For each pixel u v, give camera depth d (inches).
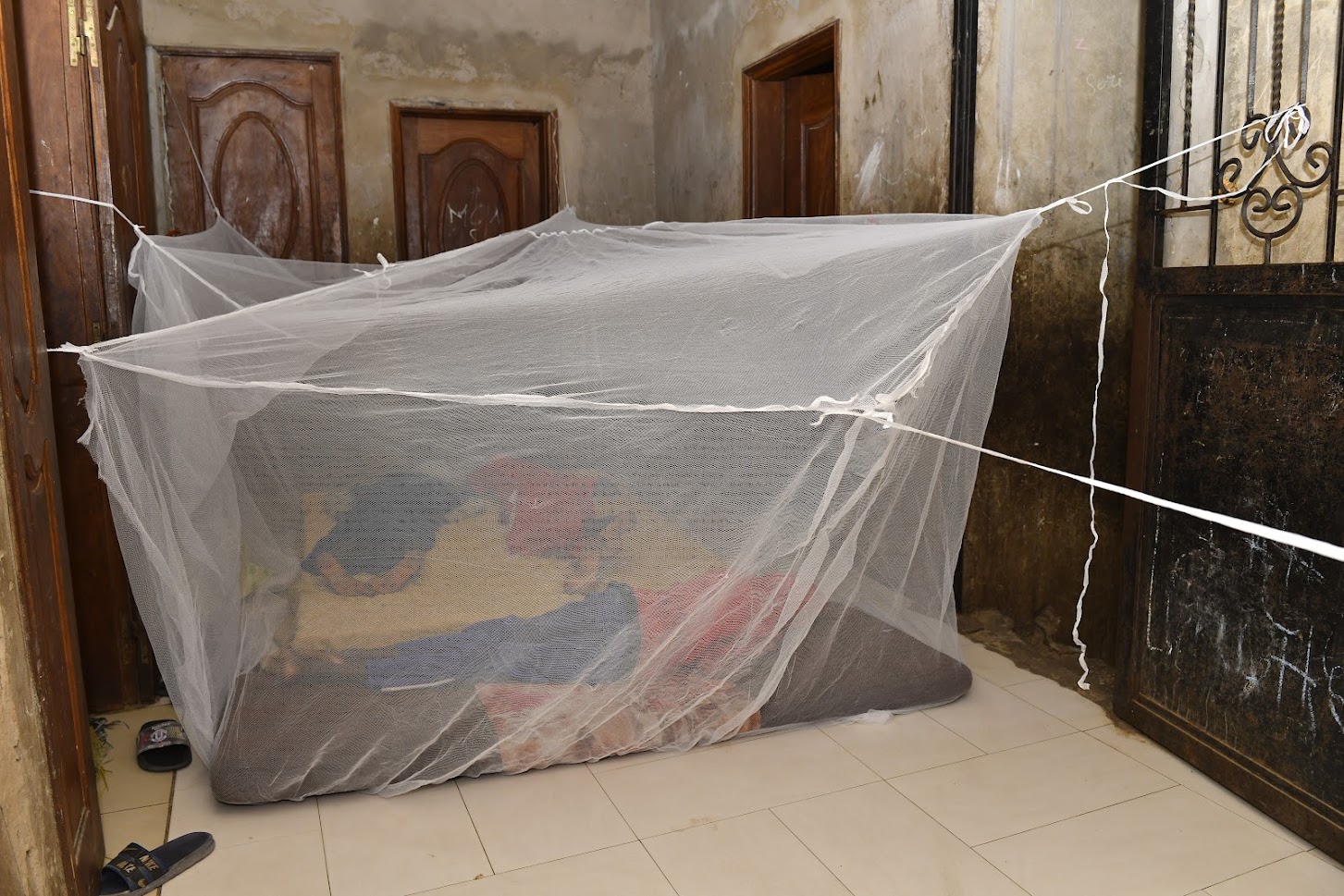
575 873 69.7
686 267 76.7
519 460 76.0
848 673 91.4
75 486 93.0
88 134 88.6
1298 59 72.9
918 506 85.7
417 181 176.7
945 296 72.8
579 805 78.1
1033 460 112.2
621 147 184.9
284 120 165.5
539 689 80.0
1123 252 108.7
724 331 75.2
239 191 164.9
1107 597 108.9
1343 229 70.2
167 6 156.6
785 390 75.3
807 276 74.8
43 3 85.9
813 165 143.9
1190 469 82.1
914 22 108.2
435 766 79.7
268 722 77.4
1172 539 84.5
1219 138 76.4
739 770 83.4
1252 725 77.4
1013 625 115.7
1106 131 106.3
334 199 168.7
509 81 176.4
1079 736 89.5
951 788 80.7
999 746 87.5
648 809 77.6
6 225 58.2
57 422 91.3
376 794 79.8
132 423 71.6
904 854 71.8
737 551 79.4
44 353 65.4
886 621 91.5
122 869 68.1
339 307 75.2
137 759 86.4
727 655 83.3
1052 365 110.2
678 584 79.8
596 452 76.3
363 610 77.7
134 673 97.6
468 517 76.7
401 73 169.8
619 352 74.8
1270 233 74.5
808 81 143.1
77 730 67.3
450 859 71.4
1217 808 77.6
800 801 78.7
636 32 183.3
